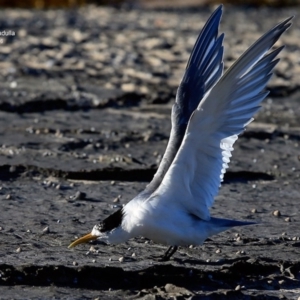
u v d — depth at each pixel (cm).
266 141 1688
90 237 944
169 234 910
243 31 3359
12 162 1433
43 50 2728
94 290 912
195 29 3453
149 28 3453
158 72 2406
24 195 1277
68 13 4078
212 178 918
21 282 924
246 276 963
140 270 954
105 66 2494
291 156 1583
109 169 1412
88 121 1816
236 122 913
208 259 1012
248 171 1452
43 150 1536
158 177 930
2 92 2058
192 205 920
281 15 4225
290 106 2062
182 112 962
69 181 1373
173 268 963
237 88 892
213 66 990
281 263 998
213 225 927
